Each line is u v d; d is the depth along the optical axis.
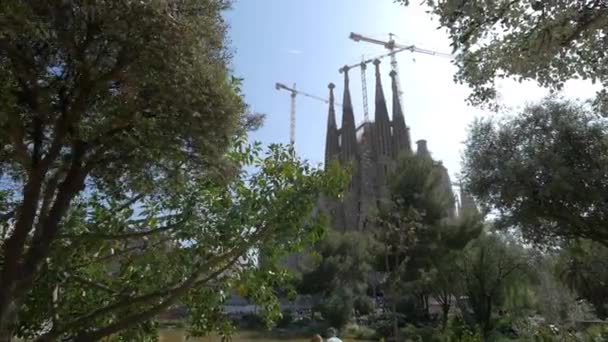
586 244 20.59
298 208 6.01
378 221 31.36
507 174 15.36
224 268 5.97
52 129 5.47
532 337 21.28
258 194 6.05
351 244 53.47
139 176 6.01
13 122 4.90
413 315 40.78
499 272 34.41
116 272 7.02
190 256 6.00
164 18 4.89
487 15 5.67
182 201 6.12
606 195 14.37
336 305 45.81
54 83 5.15
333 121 132.12
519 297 35.78
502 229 17.02
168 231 6.18
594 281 25.50
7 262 4.88
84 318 5.48
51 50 5.00
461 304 36.78
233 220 5.84
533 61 5.82
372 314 49.75
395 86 126.12
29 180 5.13
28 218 5.05
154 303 6.20
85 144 5.44
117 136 5.38
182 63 5.06
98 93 5.34
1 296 4.71
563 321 29.25
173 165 5.82
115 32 4.83
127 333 6.44
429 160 41.19
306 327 45.47
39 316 5.90
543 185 14.73
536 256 32.50
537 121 15.66
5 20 4.44
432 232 36.97
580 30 5.44
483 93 6.54
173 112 5.22
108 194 6.45
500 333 29.03
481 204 16.94
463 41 5.89
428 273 37.66
